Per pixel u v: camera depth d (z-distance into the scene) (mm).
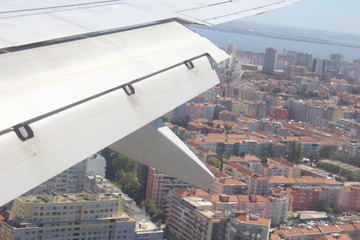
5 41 26344
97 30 30562
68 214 168750
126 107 25734
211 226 198000
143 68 28906
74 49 28094
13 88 23422
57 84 24766
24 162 20500
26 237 163250
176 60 31188
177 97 28609
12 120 21641
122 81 27000
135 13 34594
